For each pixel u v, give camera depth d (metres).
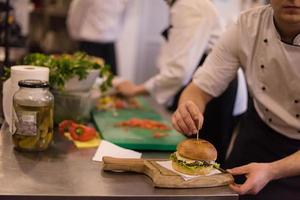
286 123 1.49
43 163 1.23
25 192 1.03
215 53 1.57
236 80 2.01
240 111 2.14
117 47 4.18
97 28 3.54
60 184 1.09
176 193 1.08
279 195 1.51
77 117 1.63
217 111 2.00
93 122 1.82
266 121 1.57
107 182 1.12
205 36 1.99
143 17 4.21
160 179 1.10
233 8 3.85
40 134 1.29
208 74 1.56
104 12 3.52
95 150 1.39
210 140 2.04
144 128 1.71
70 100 1.59
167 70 2.06
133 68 4.32
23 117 1.27
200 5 1.98
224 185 1.15
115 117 1.88
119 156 1.36
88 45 3.58
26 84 1.26
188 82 2.06
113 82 2.34
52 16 3.90
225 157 1.94
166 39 2.22
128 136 1.57
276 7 1.29
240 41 1.49
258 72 1.49
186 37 1.98
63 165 1.23
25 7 3.65
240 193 1.14
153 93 2.21
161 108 2.18
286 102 1.46
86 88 1.68
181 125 1.31
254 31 1.46
